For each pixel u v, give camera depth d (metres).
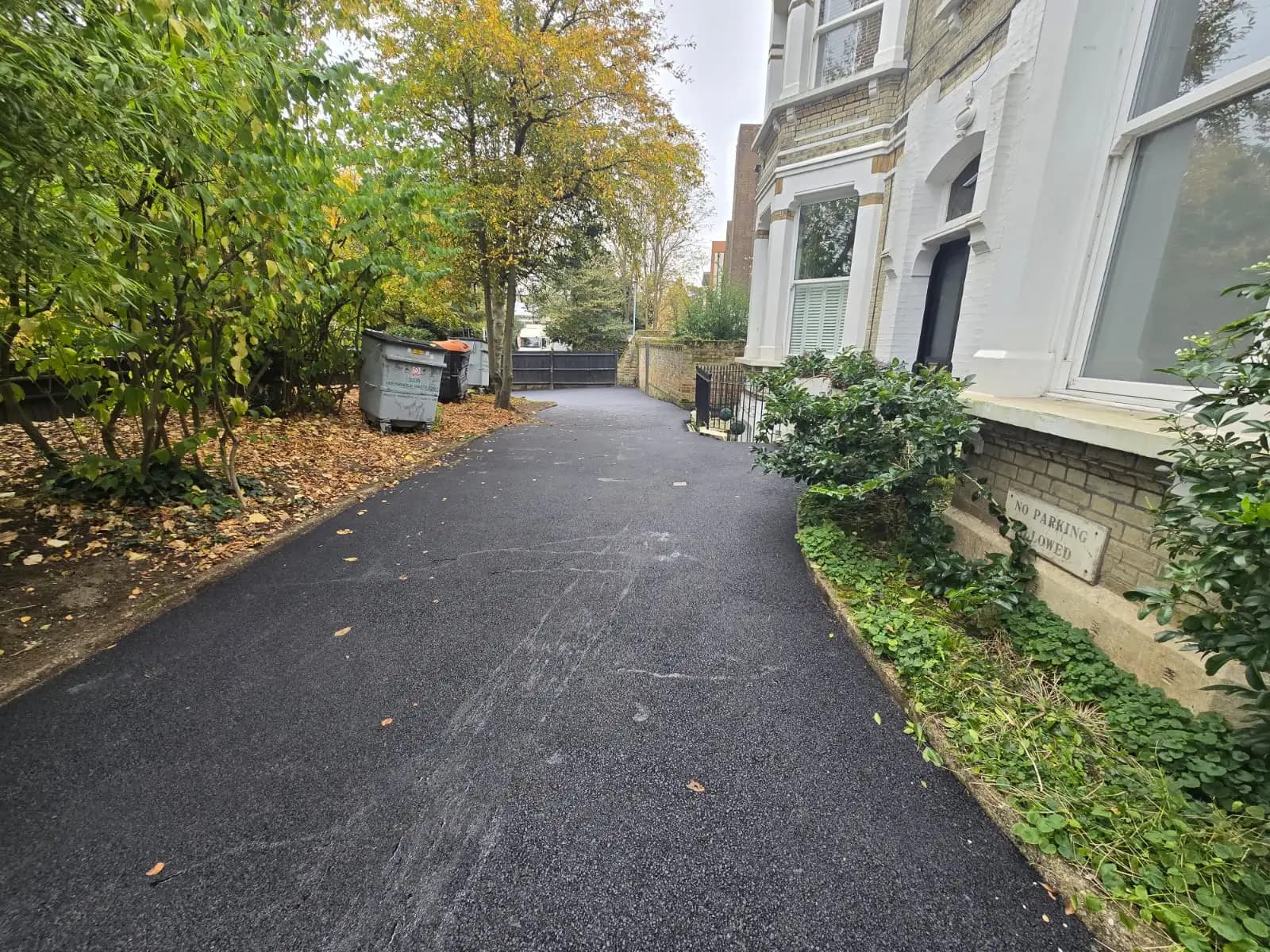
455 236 9.88
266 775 1.89
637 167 10.00
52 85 1.86
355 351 7.62
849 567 3.46
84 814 1.71
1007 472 3.24
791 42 8.14
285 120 3.41
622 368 25.02
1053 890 1.53
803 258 8.73
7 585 2.90
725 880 1.56
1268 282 1.62
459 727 2.16
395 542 4.09
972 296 3.94
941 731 2.10
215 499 4.18
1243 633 1.56
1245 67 2.16
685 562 3.82
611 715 2.25
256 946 1.36
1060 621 2.66
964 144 4.99
